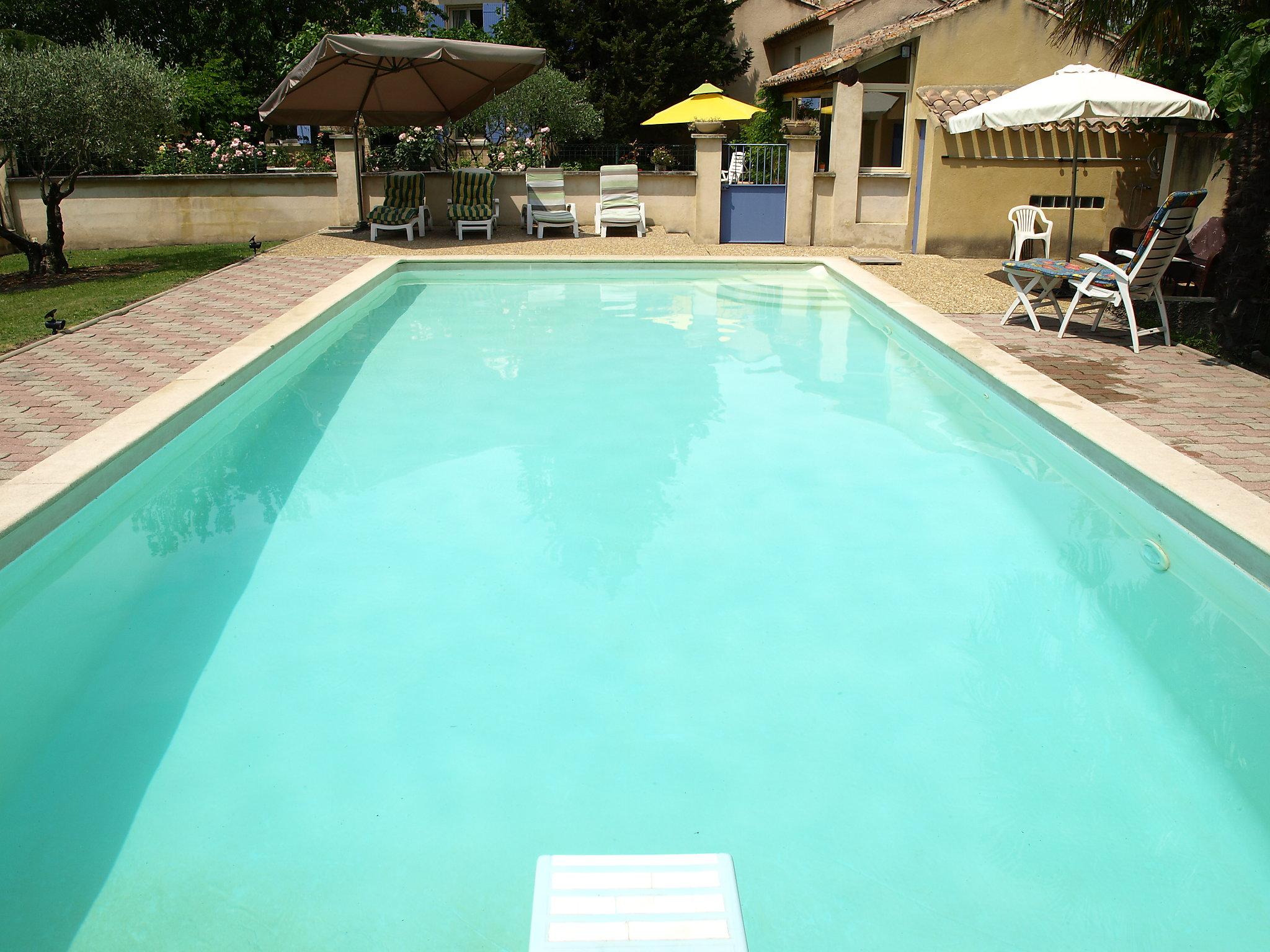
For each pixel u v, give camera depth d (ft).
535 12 86.22
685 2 84.79
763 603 12.93
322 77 41.96
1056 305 27.02
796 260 39.99
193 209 47.19
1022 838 8.63
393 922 7.70
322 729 10.24
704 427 20.36
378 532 15.15
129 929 7.61
